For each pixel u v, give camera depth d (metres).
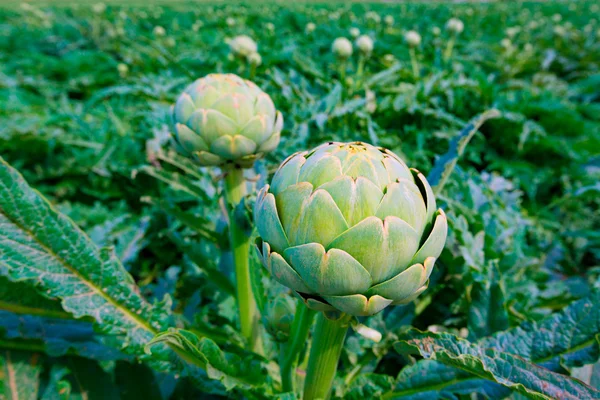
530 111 0.94
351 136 0.73
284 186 0.19
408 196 0.18
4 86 1.29
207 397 0.36
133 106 1.05
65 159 0.81
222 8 2.87
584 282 0.56
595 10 2.90
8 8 2.95
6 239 0.24
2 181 0.24
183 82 1.04
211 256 0.48
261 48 1.22
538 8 2.92
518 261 0.50
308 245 0.17
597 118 1.07
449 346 0.24
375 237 0.16
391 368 0.42
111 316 0.27
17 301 0.28
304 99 0.85
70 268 0.26
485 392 0.27
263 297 0.29
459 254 0.41
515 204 0.60
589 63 1.49
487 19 2.13
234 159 0.30
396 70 1.00
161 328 0.28
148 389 0.32
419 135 0.77
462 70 1.15
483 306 0.33
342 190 0.17
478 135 0.84
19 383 0.28
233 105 0.29
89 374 0.30
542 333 0.27
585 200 0.78
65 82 1.37
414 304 0.38
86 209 0.73
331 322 0.23
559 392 0.21
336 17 1.98
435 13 2.39
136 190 0.77
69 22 2.05
